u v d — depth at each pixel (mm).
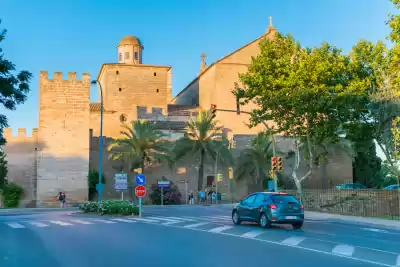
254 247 14859
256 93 35719
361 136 35656
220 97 62031
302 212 22172
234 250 14148
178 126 60562
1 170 53125
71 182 55062
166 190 54781
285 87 34594
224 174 58094
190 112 63219
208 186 58312
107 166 57500
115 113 65562
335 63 34781
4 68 16078
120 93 67312
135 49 73750
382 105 33594
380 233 20578
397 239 18141
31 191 55094
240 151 59031
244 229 21109
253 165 54594
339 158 61938
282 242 16219
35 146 55781
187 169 58500
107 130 64875
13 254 13477
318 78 34562
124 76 67750
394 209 31047
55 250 14211
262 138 54875
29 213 37938
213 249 14344
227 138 60906
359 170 64750
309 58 34344
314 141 39531
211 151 53719
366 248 15109
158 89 68750
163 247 14773
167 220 26688
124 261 12070
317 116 36344
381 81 34844
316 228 22625
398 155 31109
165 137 58938
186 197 55625
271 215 21547
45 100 55531
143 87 68250
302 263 11914
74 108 56219
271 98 34469
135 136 52812
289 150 59188
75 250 14156
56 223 24812
